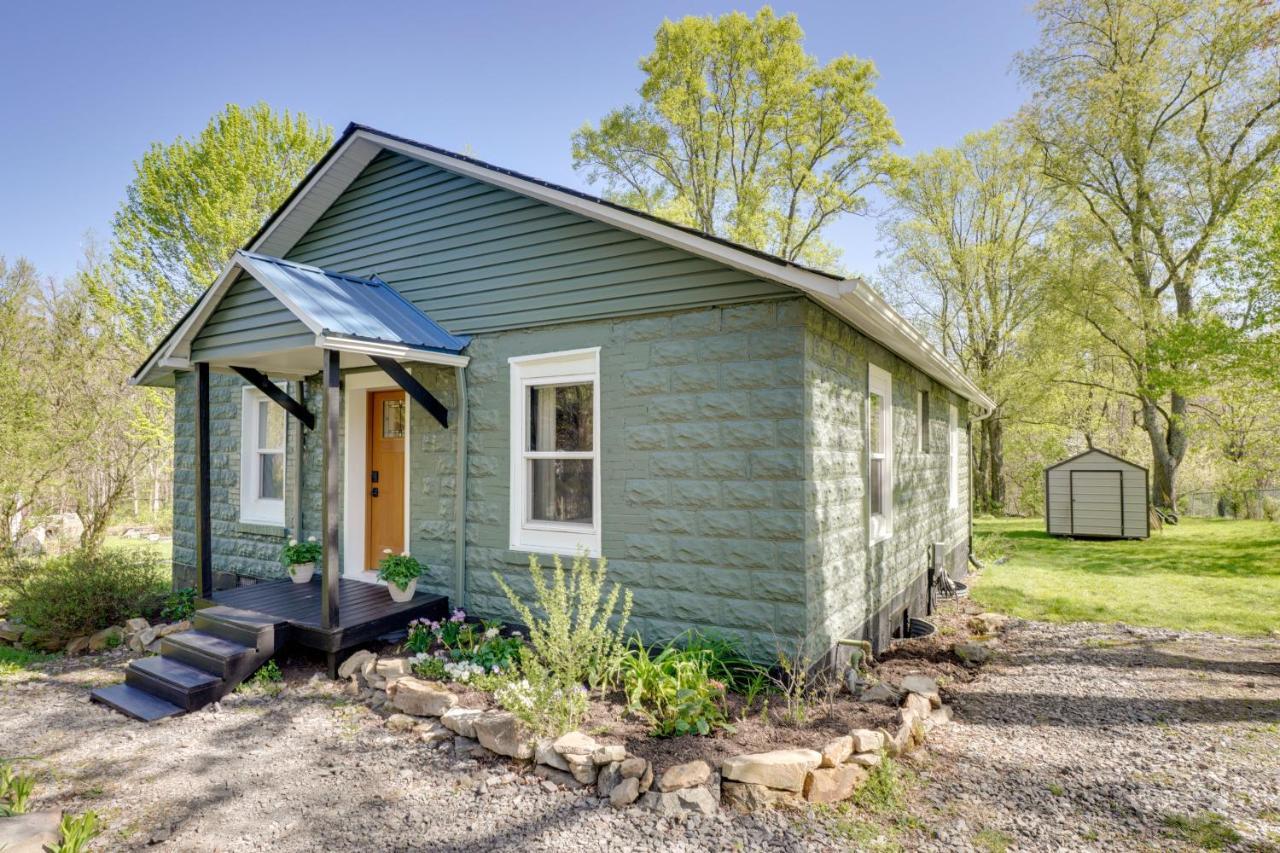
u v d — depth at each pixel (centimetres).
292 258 782
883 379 707
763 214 2186
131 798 359
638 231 511
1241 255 1113
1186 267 1783
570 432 579
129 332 1606
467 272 632
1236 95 1655
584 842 311
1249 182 1606
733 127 2230
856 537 592
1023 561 1299
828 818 329
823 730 403
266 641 528
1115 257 1870
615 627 531
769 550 472
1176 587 980
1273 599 878
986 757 404
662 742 381
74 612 690
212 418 902
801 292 466
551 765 369
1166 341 1400
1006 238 2266
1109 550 1382
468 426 625
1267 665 594
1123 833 318
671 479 513
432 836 318
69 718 482
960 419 1295
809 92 2120
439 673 494
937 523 1019
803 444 464
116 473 1348
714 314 502
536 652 525
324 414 521
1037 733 443
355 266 722
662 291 521
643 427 528
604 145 2253
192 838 320
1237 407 1568
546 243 582
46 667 620
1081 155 1797
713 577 492
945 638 739
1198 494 2320
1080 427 2414
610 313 545
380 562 661
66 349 1271
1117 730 448
